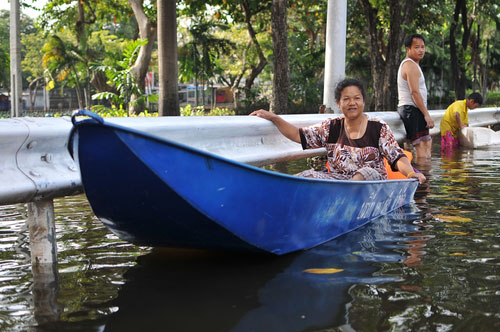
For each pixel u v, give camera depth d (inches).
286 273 107.4
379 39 1232.8
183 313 86.4
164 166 96.1
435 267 108.3
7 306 90.5
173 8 521.0
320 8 1211.2
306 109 1374.3
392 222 153.9
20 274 108.6
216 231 109.0
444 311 84.6
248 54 1433.3
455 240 130.8
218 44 1349.7
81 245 130.7
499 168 271.6
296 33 1507.1
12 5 599.2
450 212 165.2
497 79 2335.1
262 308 87.8
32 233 116.0
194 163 99.3
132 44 705.0
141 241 116.9
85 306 90.2
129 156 93.3
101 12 1341.0
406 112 313.6
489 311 84.3
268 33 1427.2
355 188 138.2
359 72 1482.5
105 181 97.9
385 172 161.2
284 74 489.4
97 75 1406.3
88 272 109.5
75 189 123.1
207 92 2031.3
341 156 158.1
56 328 81.3
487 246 124.5
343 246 128.6
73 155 96.9
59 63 1359.5
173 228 108.6
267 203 112.2
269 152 206.5
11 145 110.4
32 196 111.9
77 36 1337.4
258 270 110.1
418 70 305.3
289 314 84.7
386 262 113.1
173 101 531.2
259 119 201.8
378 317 82.7
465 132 390.0
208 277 105.7
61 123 125.0
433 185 217.9
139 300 92.8
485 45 1900.8
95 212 107.7
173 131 156.3
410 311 84.8
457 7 1130.7
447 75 1788.9
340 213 135.9
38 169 116.0
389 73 697.6
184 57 1344.7
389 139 155.6
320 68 1421.0
